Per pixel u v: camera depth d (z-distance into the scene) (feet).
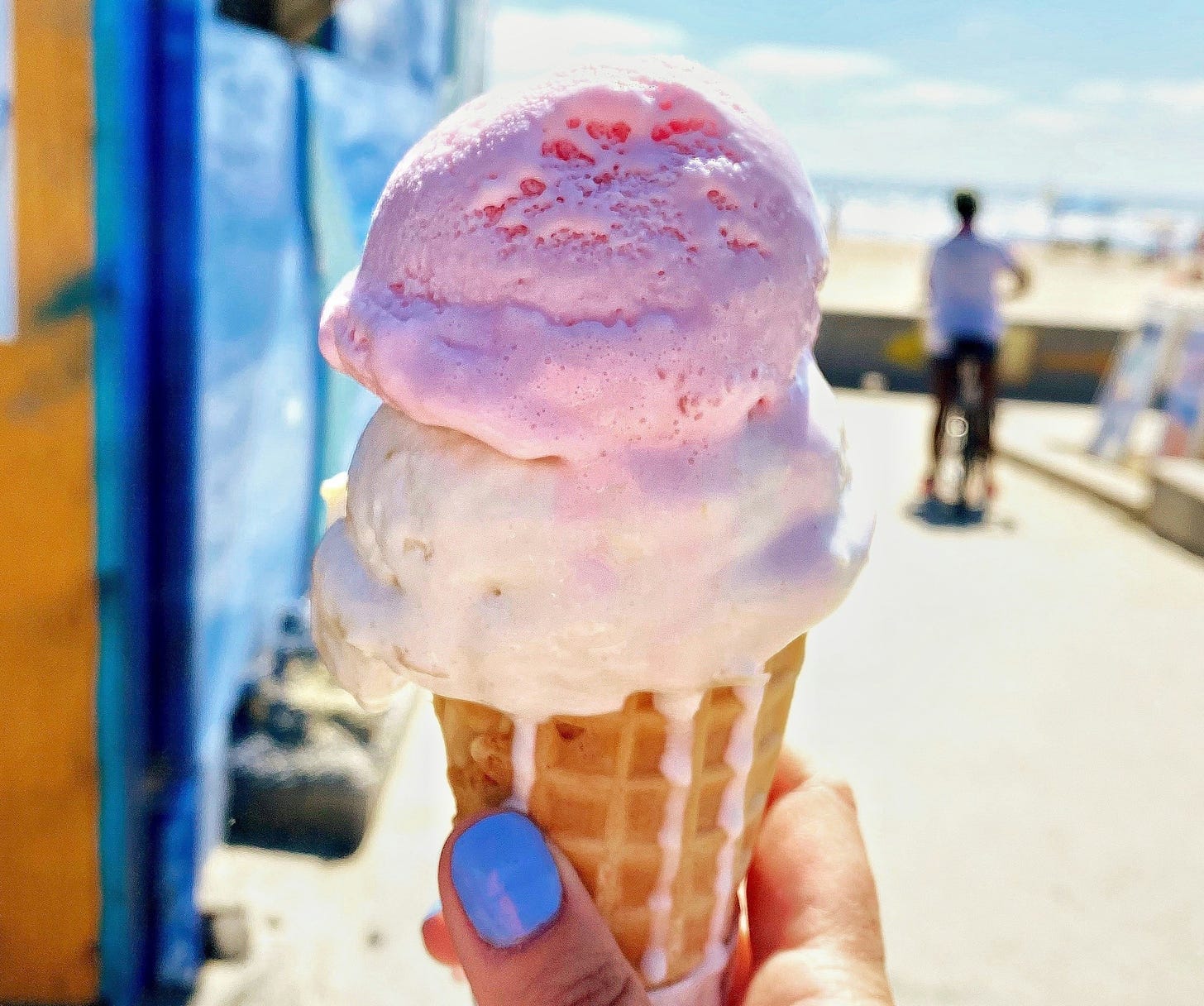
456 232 0.40
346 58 1.47
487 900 0.44
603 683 0.42
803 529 0.42
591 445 0.39
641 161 0.40
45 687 0.83
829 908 0.54
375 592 0.43
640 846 0.47
